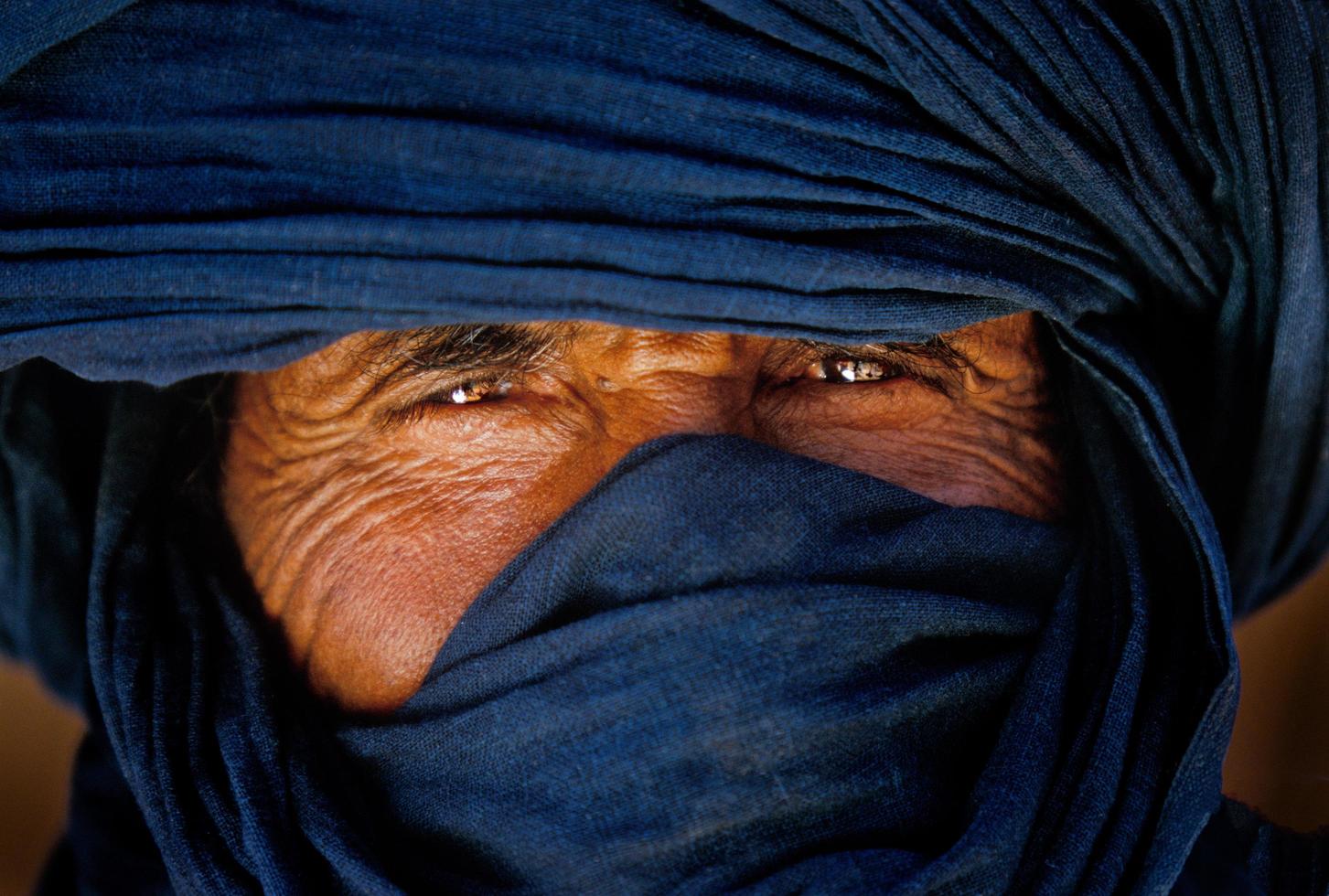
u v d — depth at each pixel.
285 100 1.37
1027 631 1.54
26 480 2.10
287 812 1.52
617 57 1.35
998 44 1.41
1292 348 1.64
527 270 1.36
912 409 1.71
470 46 1.34
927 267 1.43
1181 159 1.51
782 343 1.66
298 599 1.69
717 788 1.39
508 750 1.43
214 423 1.87
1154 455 1.53
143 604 1.77
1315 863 1.75
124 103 1.39
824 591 1.42
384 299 1.38
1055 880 1.38
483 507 1.62
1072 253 1.51
